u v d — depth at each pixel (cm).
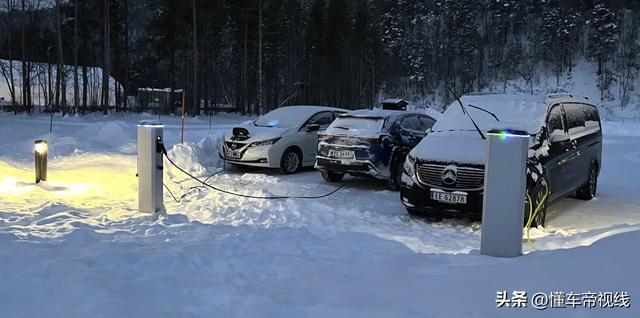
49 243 518
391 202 875
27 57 5009
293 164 1204
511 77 8444
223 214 724
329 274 434
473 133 770
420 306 353
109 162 1119
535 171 677
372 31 6775
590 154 909
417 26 9281
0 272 417
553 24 8525
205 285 412
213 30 5022
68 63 5359
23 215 654
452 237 634
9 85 4944
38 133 1950
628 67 7738
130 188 905
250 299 378
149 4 5266
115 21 4931
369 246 560
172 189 920
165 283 415
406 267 454
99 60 5975
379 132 967
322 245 559
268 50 5497
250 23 5134
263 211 739
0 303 362
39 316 344
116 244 529
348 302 367
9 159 1121
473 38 8556
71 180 942
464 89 8106
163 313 351
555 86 8012
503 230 512
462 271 434
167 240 561
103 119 3512
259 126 1238
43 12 4903
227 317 347
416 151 754
